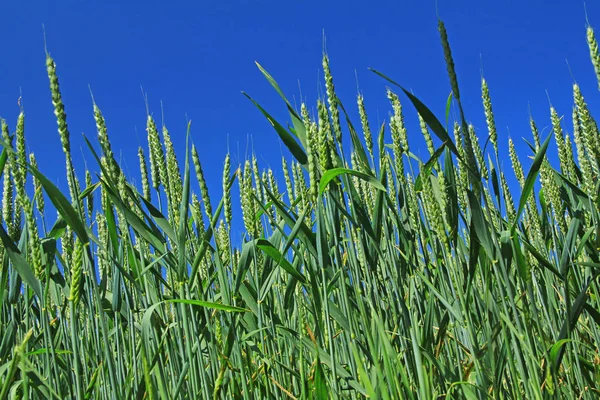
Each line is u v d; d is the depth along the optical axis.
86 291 1.45
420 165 1.39
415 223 1.50
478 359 1.38
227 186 1.45
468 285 1.38
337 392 1.36
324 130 1.37
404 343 1.42
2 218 1.45
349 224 1.41
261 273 1.56
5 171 1.45
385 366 1.30
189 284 1.42
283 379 1.55
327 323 1.37
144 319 1.37
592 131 1.43
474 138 1.46
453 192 1.39
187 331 1.41
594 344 1.56
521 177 1.69
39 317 1.58
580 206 1.50
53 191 1.31
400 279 1.46
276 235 1.53
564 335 1.38
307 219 1.59
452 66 1.34
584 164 1.46
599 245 1.45
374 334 1.41
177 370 1.49
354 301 1.46
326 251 1.38
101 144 1.43
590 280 1.40
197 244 1.54
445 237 1.37
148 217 1.44
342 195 1.42
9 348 1.49
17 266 1.38
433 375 1.45
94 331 1.45
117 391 1.36
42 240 1.41
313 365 1.47
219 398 1.48
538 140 1.61
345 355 1.48
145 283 1.51
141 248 1.49
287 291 1.52
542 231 1.57
